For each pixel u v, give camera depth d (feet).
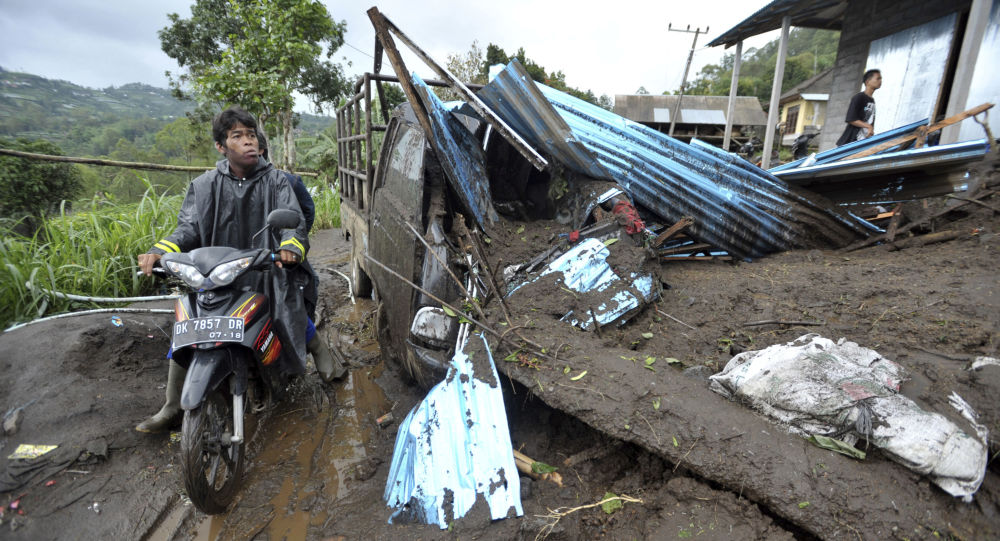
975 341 9.21
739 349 9.89
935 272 12.97
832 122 34.96
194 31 72.90
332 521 7.87
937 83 25.93
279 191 10.03
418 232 10.05
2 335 11.95
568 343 8.79
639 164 15.56
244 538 7.78
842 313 11.16
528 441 8.76
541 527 6.66
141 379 11.57
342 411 11.44
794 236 16.98
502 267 10.92
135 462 9.31
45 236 16.80
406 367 11.09
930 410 7.09
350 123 19.39
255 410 9.99
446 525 6.77
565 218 13.34
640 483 7.35
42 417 9.58
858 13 32.09
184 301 8.52
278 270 9.65
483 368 8.29
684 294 12.91
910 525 5.73
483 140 13.99
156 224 19.19
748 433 6.89
